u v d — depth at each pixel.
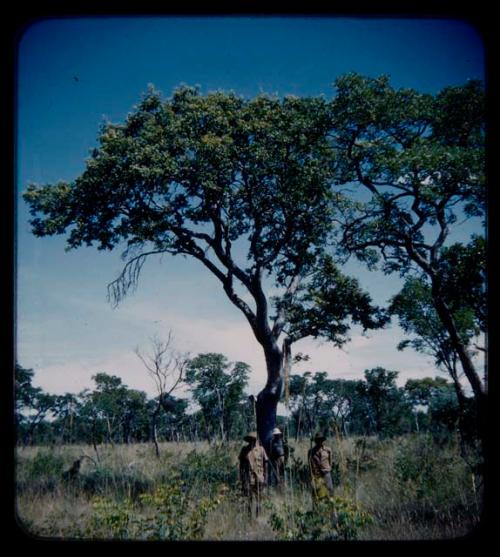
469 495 7.58
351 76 17.08
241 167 17.62
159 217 17.33
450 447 10.60
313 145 17.84
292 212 17.77
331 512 6.01
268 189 17.91
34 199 16.97
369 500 7.73
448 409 8.72
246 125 17.16
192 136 17.08
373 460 10.24
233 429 15.08
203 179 16.81
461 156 15.48
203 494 8.66
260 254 17.83
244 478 9.07
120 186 16.92
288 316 17.75
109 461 10.66
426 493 7.96
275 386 15.81
